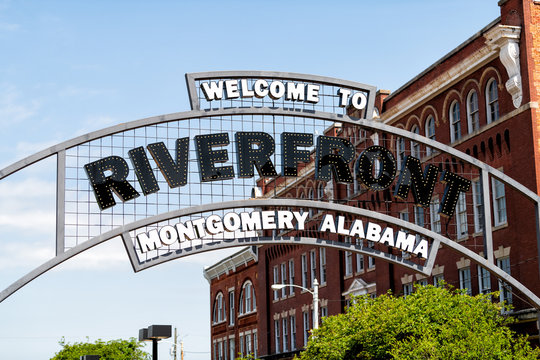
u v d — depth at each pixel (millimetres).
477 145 39531
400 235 27703
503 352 28656
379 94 49312
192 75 26766
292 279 64438
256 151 27250
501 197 38125
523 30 36531
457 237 41062
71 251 24609
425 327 31078
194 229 25984
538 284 34781
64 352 63750
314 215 59125
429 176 29234
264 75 27109
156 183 26328
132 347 65500
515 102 36688
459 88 41250
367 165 28484
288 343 63906
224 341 77750
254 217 26453
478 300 33406
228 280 77438
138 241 25438
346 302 55219
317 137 28016
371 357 34656
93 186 25547
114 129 25766
